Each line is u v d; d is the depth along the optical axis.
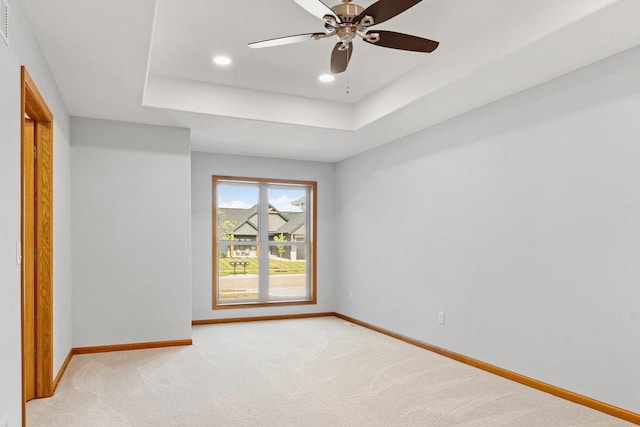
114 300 4.39
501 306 3.70
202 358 4.16
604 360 2.91
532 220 3.44
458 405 3.03
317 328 5.62
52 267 3.22
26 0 2.19
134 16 2.36
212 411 2.91
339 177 6.58
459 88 3.49
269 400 3.11
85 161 4.32
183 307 4.66
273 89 4.38
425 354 4.36
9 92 2.00
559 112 3.24
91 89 3.52
